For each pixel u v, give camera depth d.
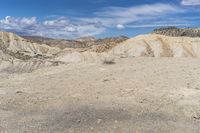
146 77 18.12
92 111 12.77
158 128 11.06
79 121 11.68
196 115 12.40
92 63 24.36
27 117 12.38
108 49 140.50
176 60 23.91
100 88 16.41
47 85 17.92
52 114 12.64
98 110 12.87
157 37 133.38
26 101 14.69
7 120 12.03
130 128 10.97
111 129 10.88
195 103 13.69
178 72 18.97
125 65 22.20
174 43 128.75
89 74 20.09
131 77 18.33
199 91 15.09
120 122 11.56
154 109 13.09
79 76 19.72
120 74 19.28
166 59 24.67
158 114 12.54
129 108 13.13
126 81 17.48
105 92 15.65
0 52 141.88
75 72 21.16
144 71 19.69
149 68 20.55
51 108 13.46
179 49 124.44
